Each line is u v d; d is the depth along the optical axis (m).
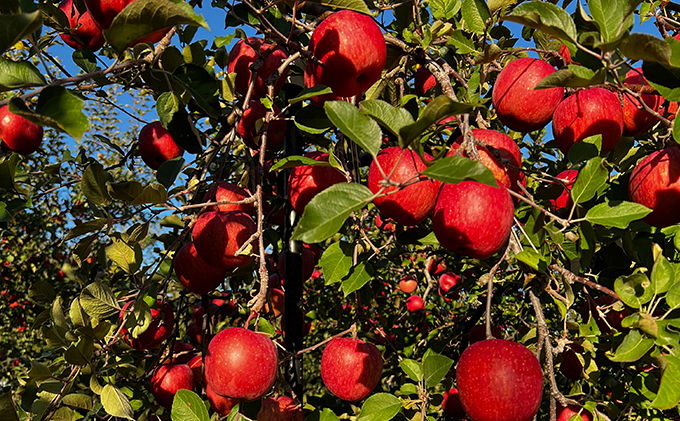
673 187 1.71
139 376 2.75
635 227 2.02
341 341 2.31
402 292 5.46
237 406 1.91
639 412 1.97
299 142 2.94
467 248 1.61
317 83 2.02
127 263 2.11
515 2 2.06
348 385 2.21
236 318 3.67
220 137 2.75
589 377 1.82
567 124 2.01
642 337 1.44
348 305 4.18
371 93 2.44
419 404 2.36
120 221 1.81
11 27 0.98
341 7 1.92
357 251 2.17
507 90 1.94
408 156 1.75
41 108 1.09
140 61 1.62
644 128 2.21
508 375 1.43
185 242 2.80
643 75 1.44
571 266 1.87
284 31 2.64
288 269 2.79
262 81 2.56
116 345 2.27
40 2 2.22
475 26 2.09
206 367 1.86
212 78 2.15
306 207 1.12
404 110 1.34
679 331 1.44
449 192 1.63
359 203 1.17
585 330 1.77
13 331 8.34
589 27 1.38
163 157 3.03
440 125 2.11
